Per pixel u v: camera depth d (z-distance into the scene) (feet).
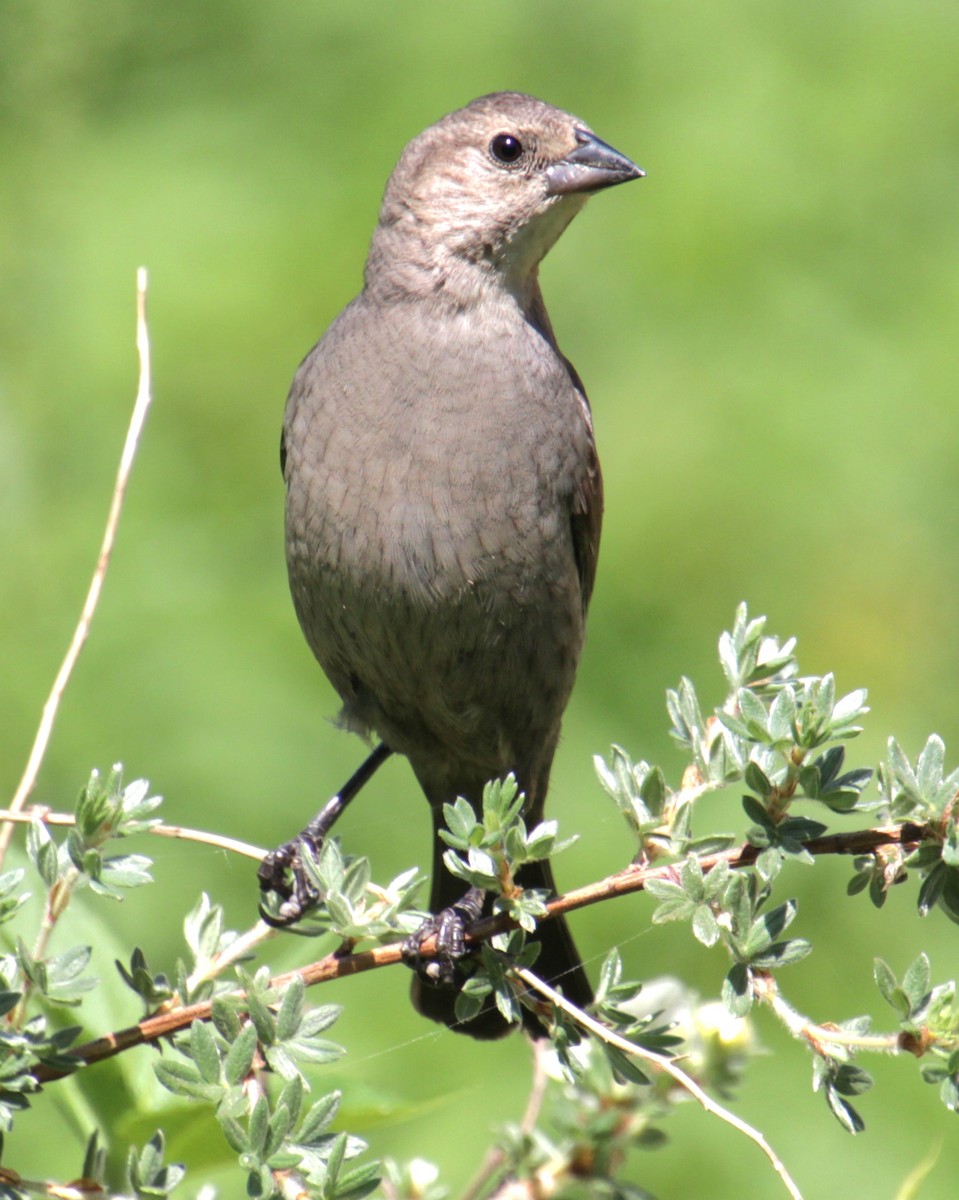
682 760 36.63
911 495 40.78
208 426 39.42
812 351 41.86
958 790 14.82
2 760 33.96
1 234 41.14
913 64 45.29
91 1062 15.06
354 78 44.98
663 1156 31.53
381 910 16.17
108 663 35.06
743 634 17.28
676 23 45.75
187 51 45.27
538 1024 19.33
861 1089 14.29
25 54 43.21
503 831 15.89
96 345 39.58
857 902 34.86
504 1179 18.74
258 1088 14.52
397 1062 31.19
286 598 36.83
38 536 37.17
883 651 39.32
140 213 41.37
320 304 40.65
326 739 34.81
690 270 42.55
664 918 14.96
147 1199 14.58
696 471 40.45
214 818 33.19
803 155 43.93
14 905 14.84
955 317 42.45
